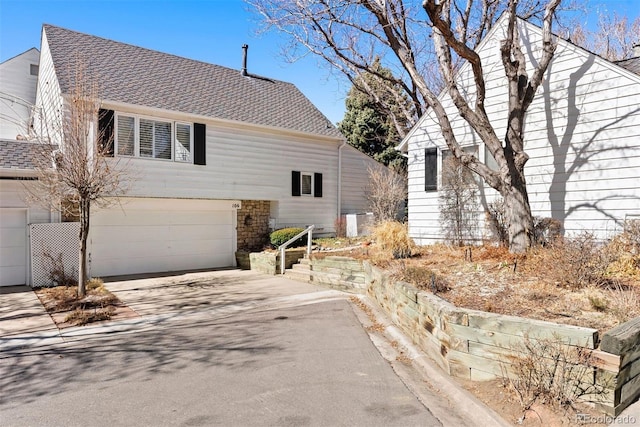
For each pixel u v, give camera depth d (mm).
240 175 14891
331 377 4855
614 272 6012
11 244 10844
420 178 12289
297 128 16375
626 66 9648
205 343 6273
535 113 9766
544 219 9062
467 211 10922
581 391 3623
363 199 19266
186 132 13578
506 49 8406
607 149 8586
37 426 3775
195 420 3832
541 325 3920
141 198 13031
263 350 5902
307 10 9961
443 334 4754
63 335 6758
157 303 9156
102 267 12367
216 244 14867
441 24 7520
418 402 4160
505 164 8297
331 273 11188
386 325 7012
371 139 26406
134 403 4219
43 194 10219
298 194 16656
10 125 15766
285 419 3822
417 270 6977
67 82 11547
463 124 11180
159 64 15266
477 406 3824
